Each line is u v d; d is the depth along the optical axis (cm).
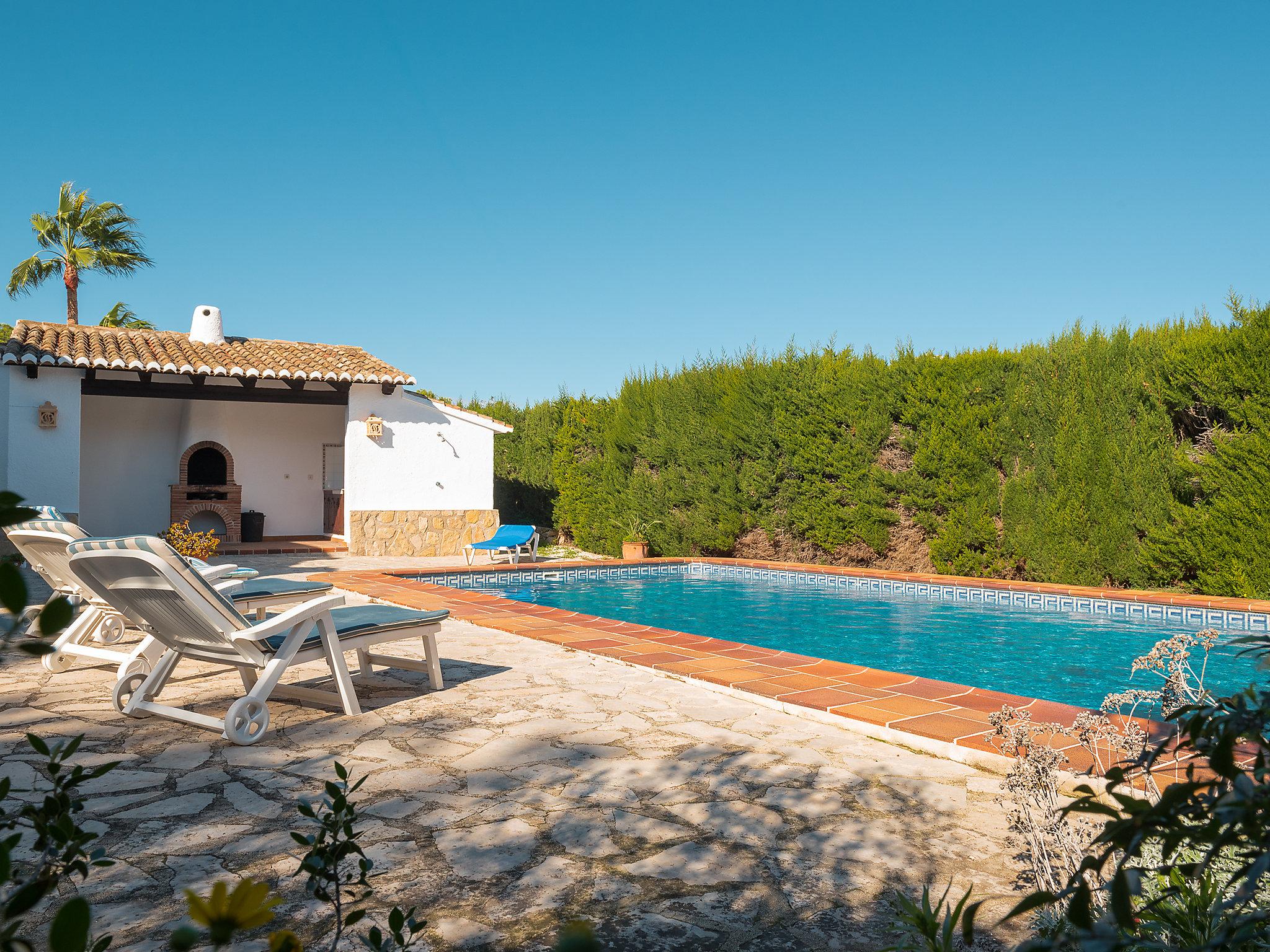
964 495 1448
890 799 375
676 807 362
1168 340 1206
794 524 1659
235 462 2012
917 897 281
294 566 1507
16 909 72
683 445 1788
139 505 1980
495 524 1886
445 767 411
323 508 2123
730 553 1770
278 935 74
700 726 491
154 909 264
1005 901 277
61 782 127
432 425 1831
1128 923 70
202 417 1952
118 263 2441
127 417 1970
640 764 419
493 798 370
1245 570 1104
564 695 561
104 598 474
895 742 463
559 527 2120
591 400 2014
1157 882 236
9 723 478
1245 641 103
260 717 450
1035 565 1367
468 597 1038
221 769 405
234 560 1625
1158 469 1220
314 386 1962
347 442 1761
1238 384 1107
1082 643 973
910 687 569
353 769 407
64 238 2414
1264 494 1087
